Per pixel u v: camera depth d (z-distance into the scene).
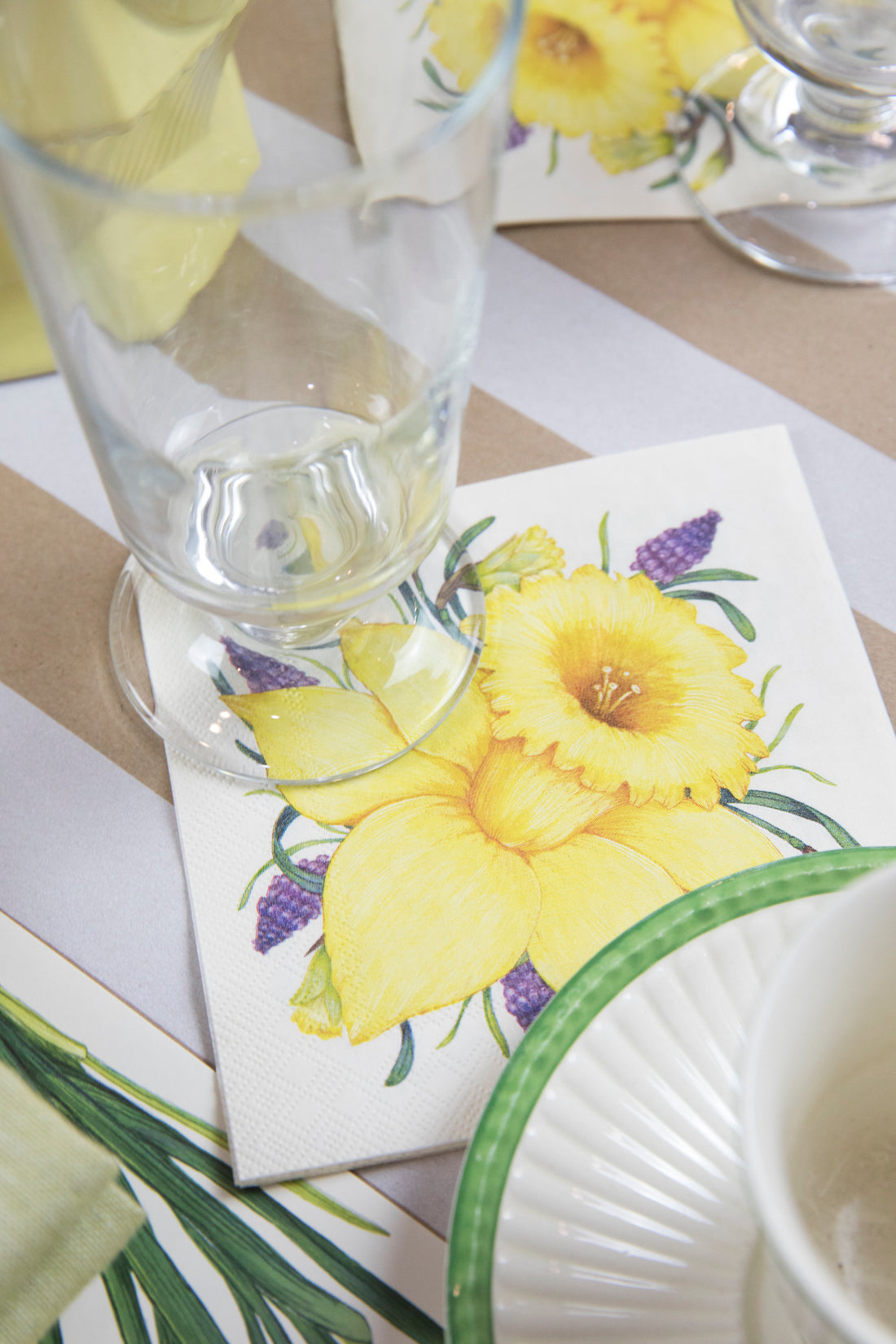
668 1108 0.29
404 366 0.36
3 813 0.42
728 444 0.49
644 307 0.54
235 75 0.39
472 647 0.44
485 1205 0.28
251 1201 0.34
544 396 0.51
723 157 0.56
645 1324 0.27
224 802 0.41
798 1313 0.22
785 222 0.55
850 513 0.48
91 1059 0.37
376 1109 0.35
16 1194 0.29
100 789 0.42
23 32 0.32
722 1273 0.27
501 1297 0.27
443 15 0.33
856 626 0.44
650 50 0.58
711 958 0.31
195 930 0.38
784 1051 0.23
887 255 0.54
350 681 0.43
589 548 0.46
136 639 0.45
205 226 0.28
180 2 0.35
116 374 0.32
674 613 0.45
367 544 0.39
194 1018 0.38
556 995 0.30
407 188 0.28
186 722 0.43
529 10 0.57
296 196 0.26
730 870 0.39
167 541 0.38
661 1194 0.28
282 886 0.39
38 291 0.30
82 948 0.39
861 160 0.57
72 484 0.49
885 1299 0.26
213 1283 0.33
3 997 0.38
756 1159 0.21
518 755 0.41
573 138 0.57
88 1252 0.30
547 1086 0.29
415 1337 0.32
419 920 0.38
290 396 0.39
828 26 0.50
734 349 0.52
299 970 0.37
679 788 0.41
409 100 0.35
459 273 0.32
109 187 0.25
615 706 0.43
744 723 0.42
